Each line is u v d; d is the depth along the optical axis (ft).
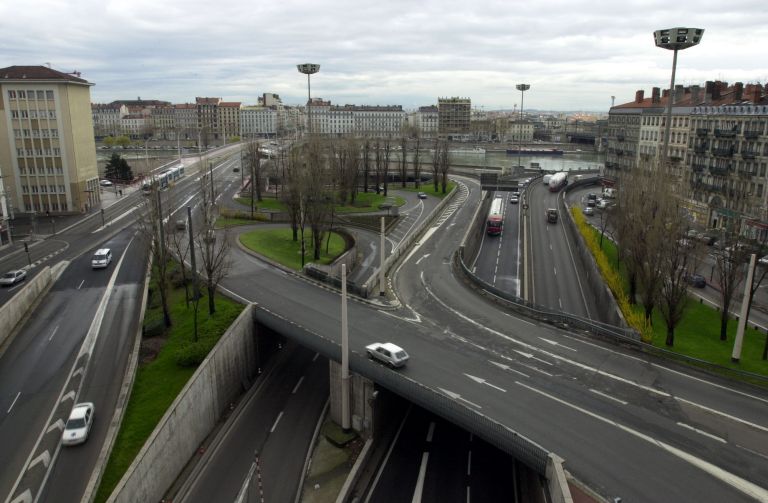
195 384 126.82
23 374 140.67
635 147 430.61
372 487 114.83
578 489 85.97
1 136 318.04
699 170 331.36
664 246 159.33
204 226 204.13
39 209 329.52
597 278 209.97
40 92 315.17
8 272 211.82
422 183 476.13
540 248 282.97
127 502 97.14
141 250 247.50
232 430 136.87
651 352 136.46
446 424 138.10
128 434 113.60
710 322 175.73
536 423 104.47
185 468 122.01
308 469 121.60
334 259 235.61
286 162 410.52
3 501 99.14
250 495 114.83
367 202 368.07
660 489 86.38
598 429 102.83
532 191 435.12
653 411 109.40
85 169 342.03
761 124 280.10
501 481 116.57
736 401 113.70
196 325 148.56
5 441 115.24
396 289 189.26
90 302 186.39
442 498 111.04
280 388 157.17
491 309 169.68
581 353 136.87
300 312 163.94
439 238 273.95
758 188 280.92
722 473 90.58
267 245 249.34
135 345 150.71
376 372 120.26
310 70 349.41
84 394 131.75
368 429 127.75
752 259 134.21
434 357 133.69
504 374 125.08
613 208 256.11
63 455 110.83
